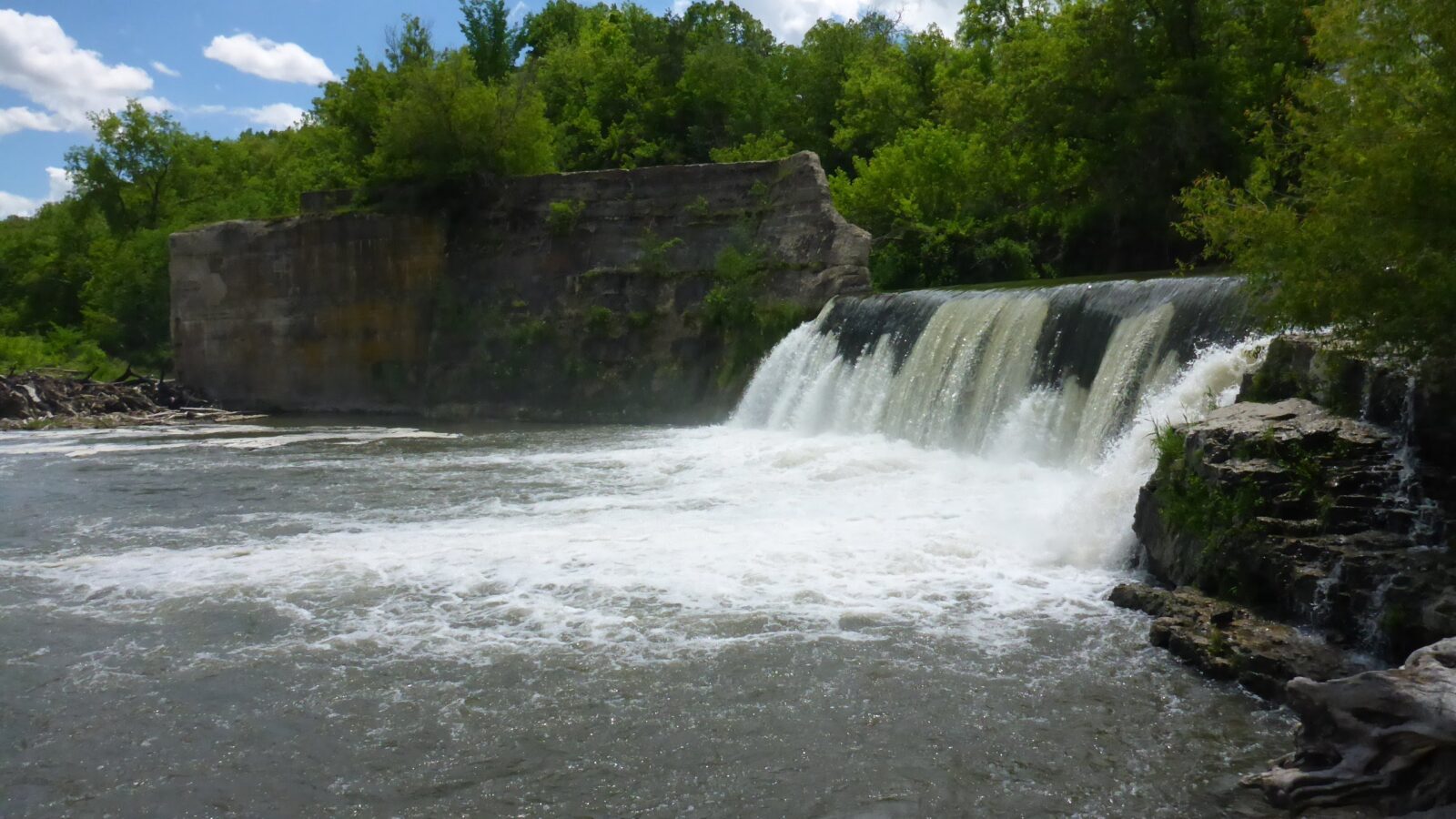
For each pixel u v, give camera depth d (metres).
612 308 36.25
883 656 9.86
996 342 21.62
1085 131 35.72
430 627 10.88
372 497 18.70
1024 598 11.45
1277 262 10.99
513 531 15.15
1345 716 7.27
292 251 42.06
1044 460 19.34
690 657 9.92
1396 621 8.67
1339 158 10.48
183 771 7.96
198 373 43.97
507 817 7.24
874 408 24.92
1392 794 6.96
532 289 38.28
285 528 16.05
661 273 35.66
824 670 9.55
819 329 29.39
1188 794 7.39
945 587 11.86
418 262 40.19
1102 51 34.56
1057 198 39.41
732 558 13.12
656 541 14.17
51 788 7.73
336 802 7.48
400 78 46.31
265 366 42.72
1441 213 9.64
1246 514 10.37
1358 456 10.38
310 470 22.58
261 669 9.85
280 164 86.44
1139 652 9.91
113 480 21.62
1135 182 34.34
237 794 7.62
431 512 17.02
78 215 78.56
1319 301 10.39
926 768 7.80
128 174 78.25
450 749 8.22
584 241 37.78
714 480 19.61
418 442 28.36
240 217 70.31
